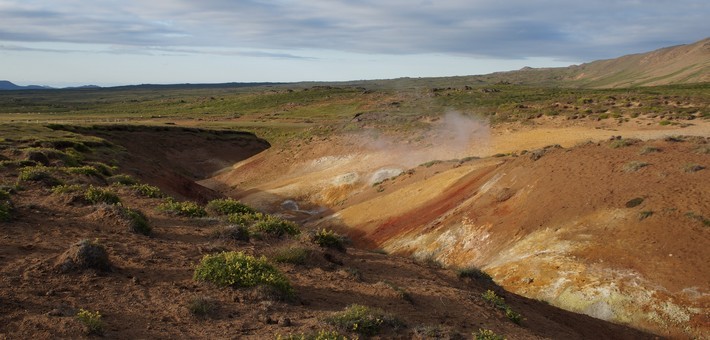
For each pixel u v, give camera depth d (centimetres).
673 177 2034
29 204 1242
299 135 6781
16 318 603
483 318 908
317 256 1121
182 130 7894
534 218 2194
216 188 6047
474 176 3155
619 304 1516
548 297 1672
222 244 1141
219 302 750
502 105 7081
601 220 1955
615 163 2342
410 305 882
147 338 596
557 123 5403
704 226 1691
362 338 676
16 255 854
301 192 4647
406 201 3353
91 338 568
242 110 14425
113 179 2338
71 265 797
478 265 2138
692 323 1387
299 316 737
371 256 1309
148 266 888
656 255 1655
